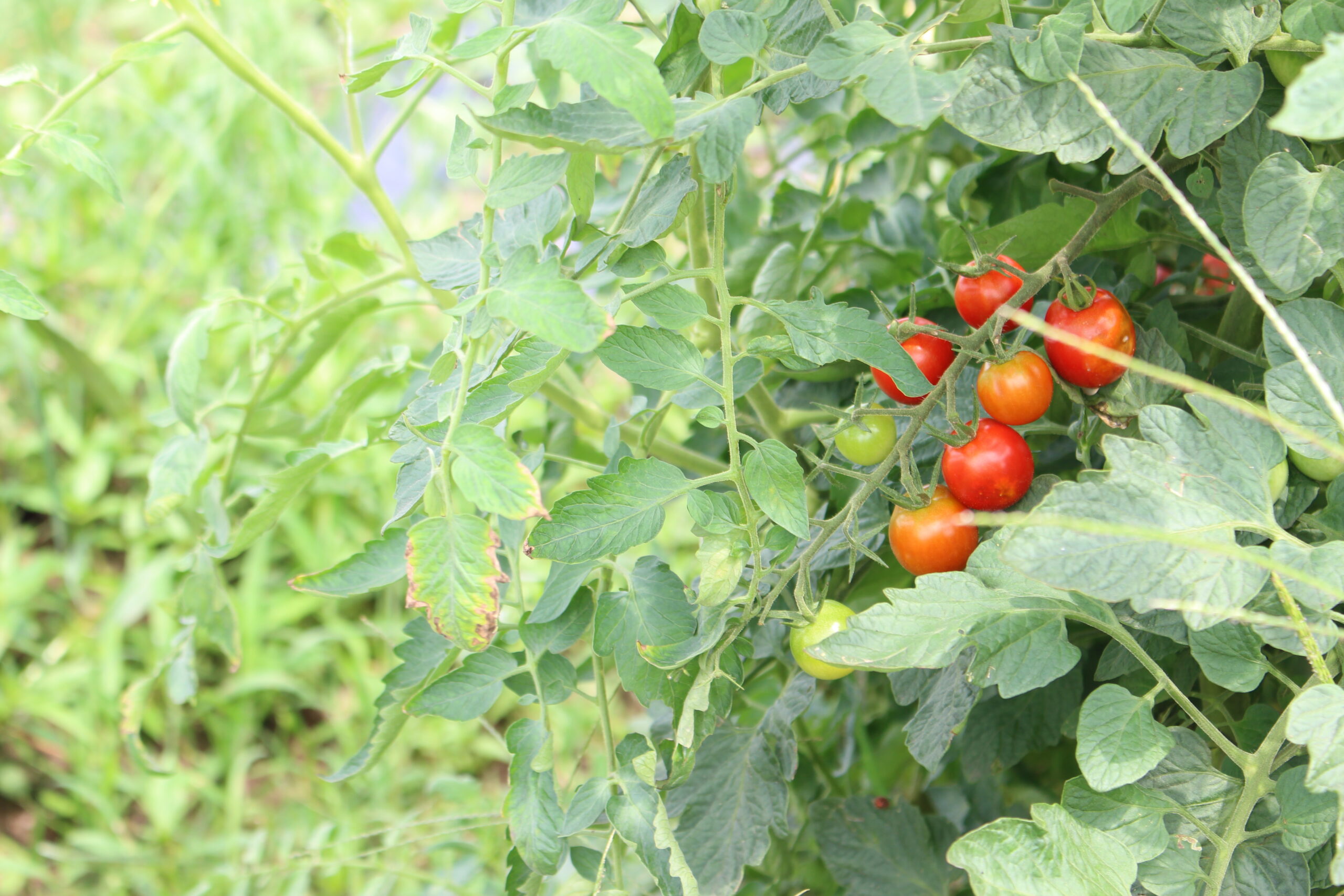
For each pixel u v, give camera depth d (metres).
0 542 1.91
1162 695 0.90
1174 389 0.85
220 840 1.55
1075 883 0.77
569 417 1.10
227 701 1.72
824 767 1.08
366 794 1.60
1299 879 0.80
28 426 2.01
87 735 1.64
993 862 0.77
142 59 0.90
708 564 0.81
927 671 0.90
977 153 1.08
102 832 1.59
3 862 1.50
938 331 0.83
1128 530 0.73
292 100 0.99
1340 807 0.73
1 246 2.04
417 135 2.43
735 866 0.89
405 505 0.80
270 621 1.78
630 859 1.05
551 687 0.88
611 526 0.80
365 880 1.40
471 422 0.81
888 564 0.96
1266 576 0.75
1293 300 0.80
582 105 0.79
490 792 1.64
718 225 0.80
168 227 2.28
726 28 0.80
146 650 1.76
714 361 0.90
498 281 0.78
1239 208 0.81
